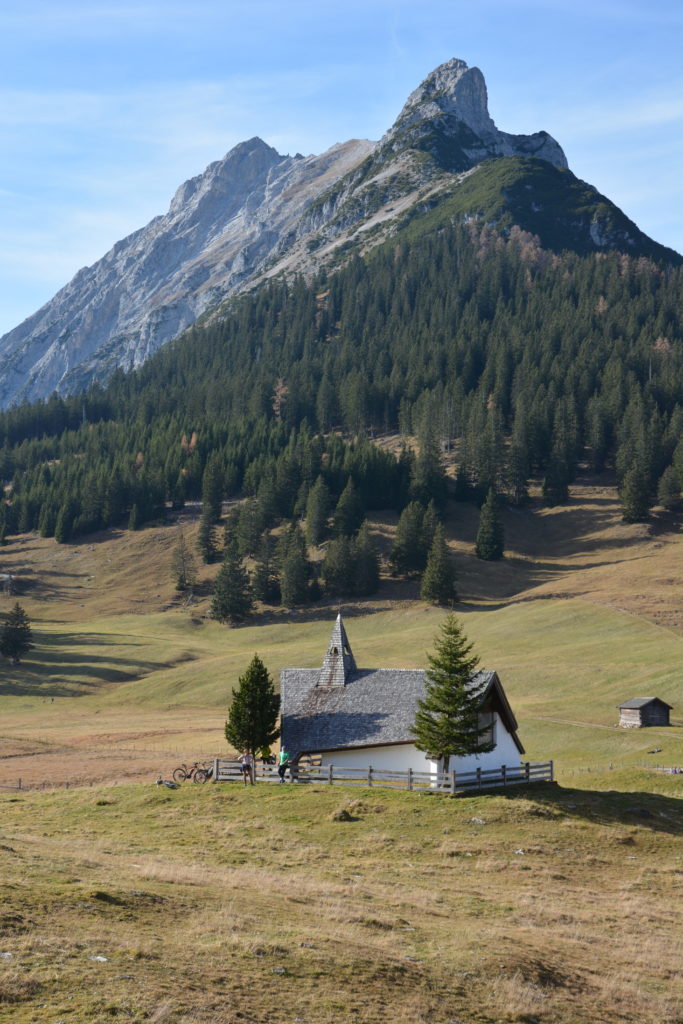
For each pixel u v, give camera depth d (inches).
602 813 1940.2
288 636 6771.7
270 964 952.9
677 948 1252.5
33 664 6063.0
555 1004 996.6
